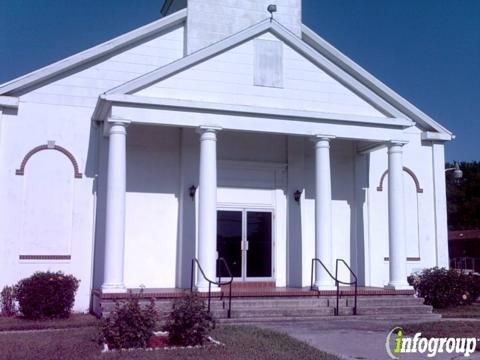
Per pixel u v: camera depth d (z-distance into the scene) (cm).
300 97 1912
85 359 1020
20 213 1856
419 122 2344
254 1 2267
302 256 2106
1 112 1875
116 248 1652
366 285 2172
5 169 1858
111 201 1670
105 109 1805
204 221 1734
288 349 1123
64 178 1906
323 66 1939
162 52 2105
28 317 1677
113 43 2008
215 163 1781
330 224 1873
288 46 1930
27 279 1712
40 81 1925
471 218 7850
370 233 2209
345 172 2225
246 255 2075
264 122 1847
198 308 1178
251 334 1299
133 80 1728
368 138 1950
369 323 1575
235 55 1869
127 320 1139
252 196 2114
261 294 1738
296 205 2127
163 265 1981
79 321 1609
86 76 1983
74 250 1886
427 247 2286
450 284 2056
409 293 1881
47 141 1906
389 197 1975
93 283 1878
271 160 2138
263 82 1883
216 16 2188
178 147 2047
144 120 1728
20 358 1040
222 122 1803
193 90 1808
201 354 1056
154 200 1998
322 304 1761
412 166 2317
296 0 2336
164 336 1226
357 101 1966
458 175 3238
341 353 1127
